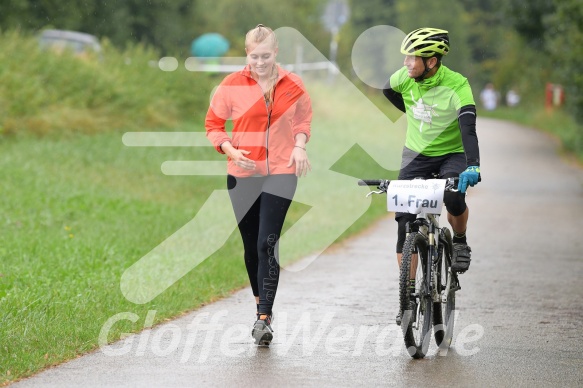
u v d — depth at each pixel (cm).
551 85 10706
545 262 2653
